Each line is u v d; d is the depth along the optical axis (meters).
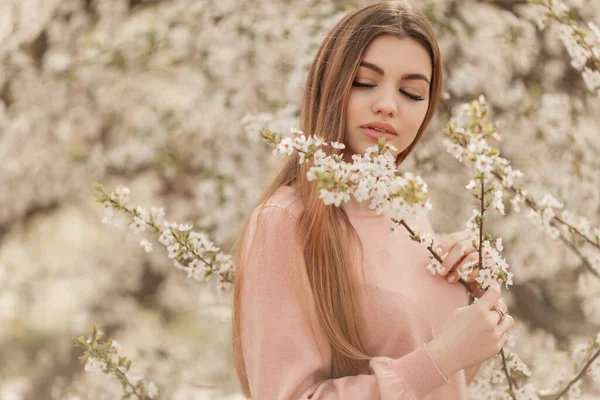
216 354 4.39
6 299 5.91
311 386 1.45
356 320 1.50
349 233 1.55
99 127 4.92
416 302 1.58
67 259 5.96
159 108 4.29
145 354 4.15
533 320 3.82
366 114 1.57
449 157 3.72
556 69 3.92
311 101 1.66
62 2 4.70
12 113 4.81
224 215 3.69
